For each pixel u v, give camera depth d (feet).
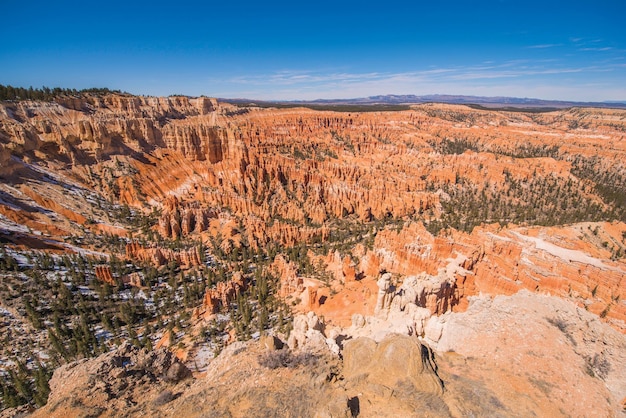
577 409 84.33
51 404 92.58
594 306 188.85
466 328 117.80
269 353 99.96
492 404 81.87
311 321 142.41
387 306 169.78
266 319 217.36
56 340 180.96
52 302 215.72
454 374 93.45
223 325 216.95
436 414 76.13
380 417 75.15
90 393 94.73
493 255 229.45
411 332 129.80
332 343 109.91
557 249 236.63
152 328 215.10
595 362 101.09
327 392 83.05
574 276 204.74
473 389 86.53
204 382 98.58
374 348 95.45
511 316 120.88
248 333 202.08
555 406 84.33
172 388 101.30
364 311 205.98
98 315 221.25
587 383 92.12
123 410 89.35
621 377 96.07
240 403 83.56
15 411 110.73
